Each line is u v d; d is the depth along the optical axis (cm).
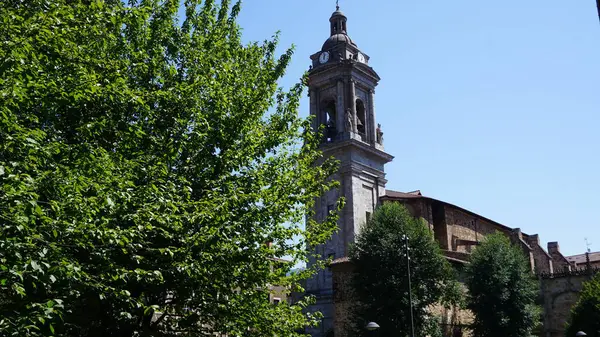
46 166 1152
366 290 4328
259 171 1733
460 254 5838
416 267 4303
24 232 982
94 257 1272
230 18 2039
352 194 5438
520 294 5056
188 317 1608
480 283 5050
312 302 1970
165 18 1775
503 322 4853
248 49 2003
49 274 1004
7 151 1039
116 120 1472
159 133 1589
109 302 1428
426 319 4334
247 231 1597
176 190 1441
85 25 1278
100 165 1159
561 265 8750
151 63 1652
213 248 1459
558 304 6488
